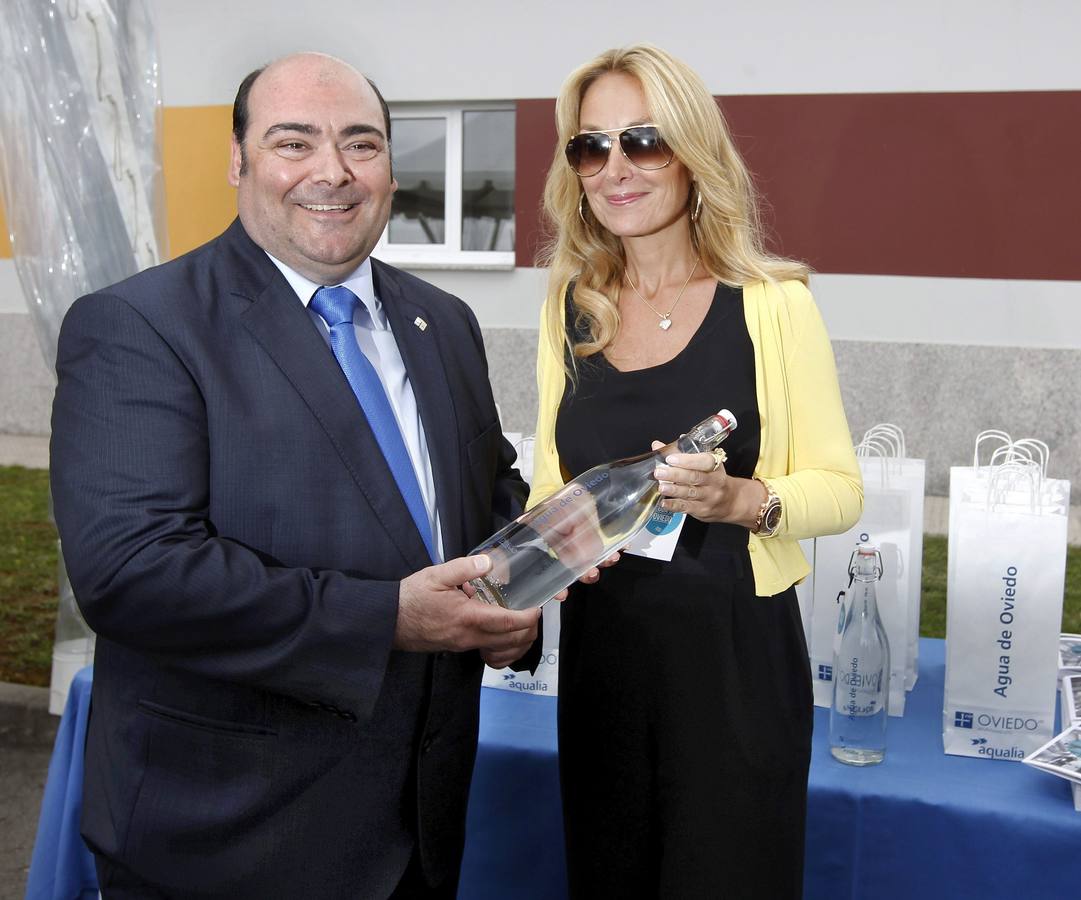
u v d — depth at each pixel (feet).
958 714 6.39
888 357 21.83
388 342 5.49
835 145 21.44
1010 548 6.20
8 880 9.60
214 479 4.67
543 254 6.66
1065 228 20.79
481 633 4.71
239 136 5.08
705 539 5.54
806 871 6.11
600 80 5.70
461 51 22.84
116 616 4.49
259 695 4.77
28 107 10.59
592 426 5.78
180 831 4.78
